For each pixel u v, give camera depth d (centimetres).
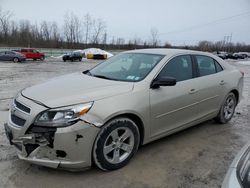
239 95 582
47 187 318
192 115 464
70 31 8619
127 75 416
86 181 332
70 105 321
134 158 394
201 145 449
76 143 317
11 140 345
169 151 422
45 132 314
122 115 355
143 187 325
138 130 378
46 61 3631
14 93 895
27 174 343
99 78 414
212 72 516
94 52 5516
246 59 6488
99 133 332
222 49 10994
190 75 462
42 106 322
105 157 344
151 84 393
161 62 425
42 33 8475
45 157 323
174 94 419
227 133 509
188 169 370
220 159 402
